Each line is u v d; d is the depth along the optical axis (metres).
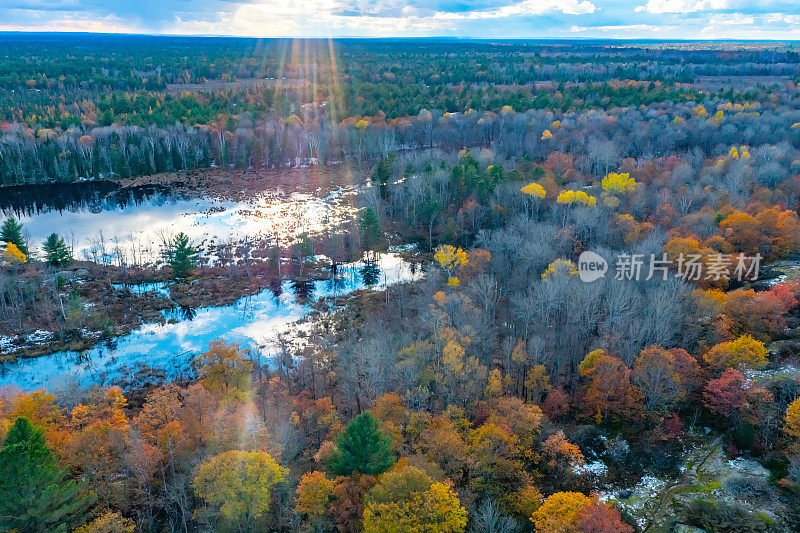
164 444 54.50
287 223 135.38
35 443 42.59
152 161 178.38
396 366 64.38
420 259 116.88
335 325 91.94
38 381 77.94
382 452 49.72
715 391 60.09
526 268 92.69
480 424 60.81
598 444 60.56
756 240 92.50
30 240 125.81
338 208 145.12
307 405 63.75
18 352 83.81
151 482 52.69
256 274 110.44
